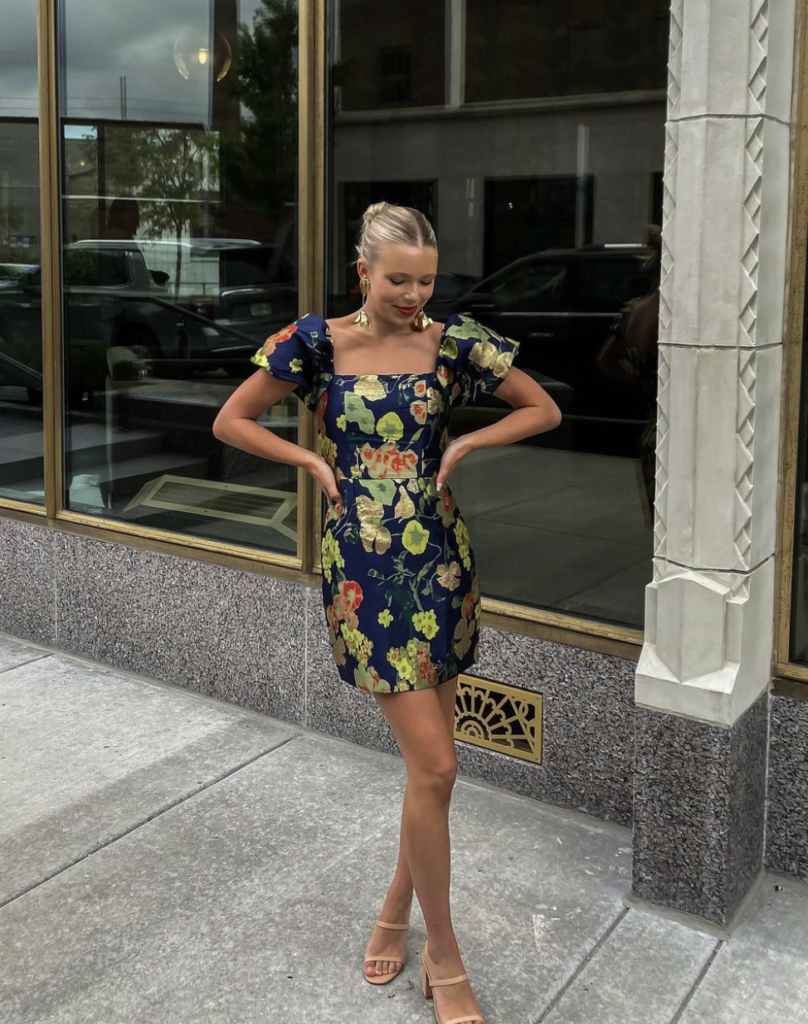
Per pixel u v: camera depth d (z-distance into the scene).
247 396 2.53
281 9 4.03
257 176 4.18
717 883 2.99
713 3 2.67
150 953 2.93
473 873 3.29
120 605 4.82
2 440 5.20
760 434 2.88
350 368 2.51
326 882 3.25
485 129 3.67
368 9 3.84
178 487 4.60
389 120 3.85
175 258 4.46
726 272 2.75
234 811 3.66
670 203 2.83
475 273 3.76
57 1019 2.69
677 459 2.90
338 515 2.53
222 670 4.51
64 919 3.08
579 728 3.57
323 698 4.22
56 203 4.82
